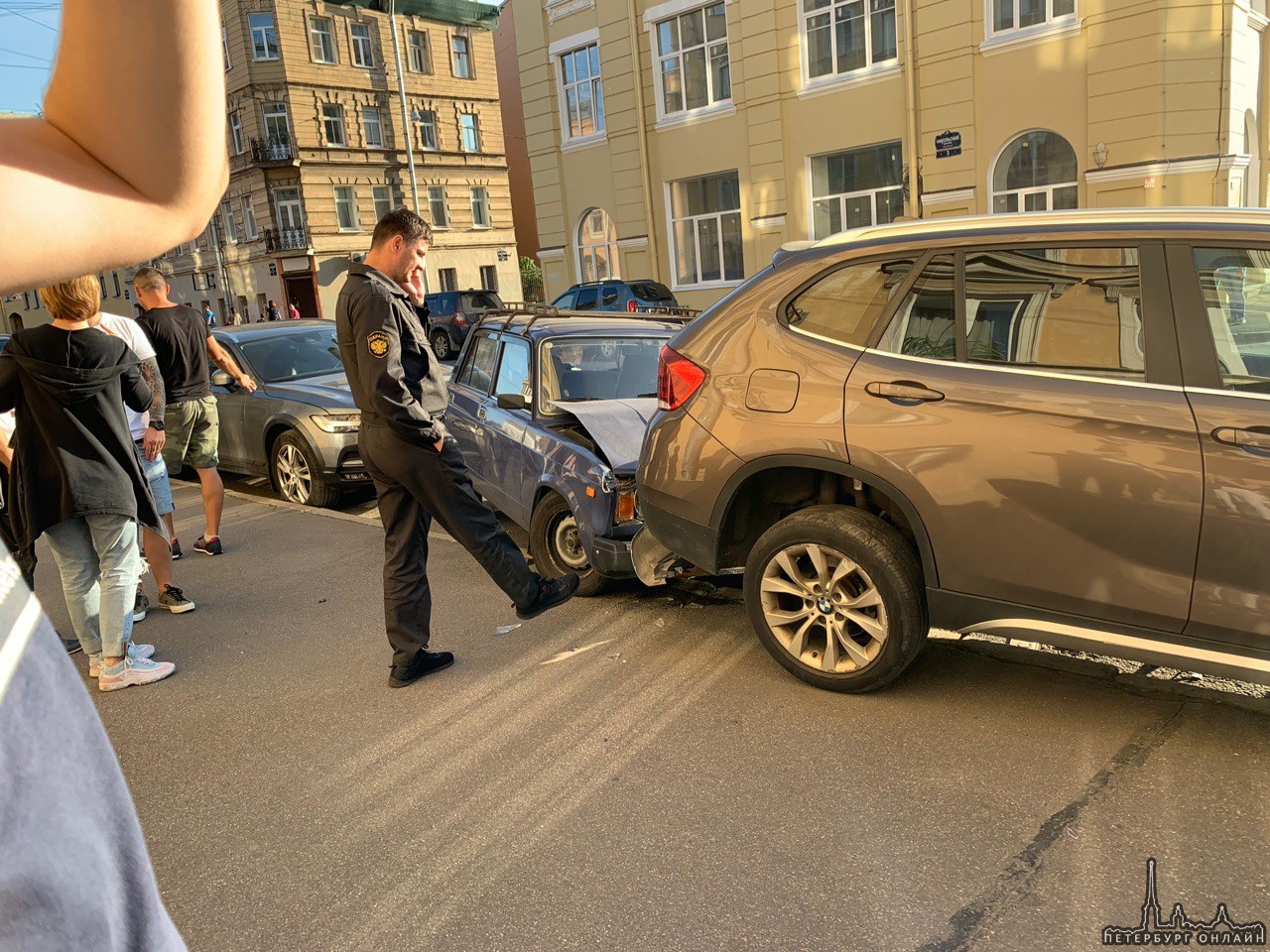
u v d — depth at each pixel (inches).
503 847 112.1
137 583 169.5
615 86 762.8
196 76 26.9
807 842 108.9
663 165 752.3
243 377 252.4
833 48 636.7
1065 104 536.1
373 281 146.6
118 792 33.1
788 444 139.9
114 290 1809.8
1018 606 126.7
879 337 136.9
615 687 153.3
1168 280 120.0
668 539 157.4
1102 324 122.6
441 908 101.7
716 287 735.7
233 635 188.2
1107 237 124.6
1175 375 117.3
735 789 120.8
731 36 685.3
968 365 129.3
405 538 157.0
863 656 141.0
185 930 100.9
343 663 170.4
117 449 159.9
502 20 1729.8
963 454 126.5
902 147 613.6
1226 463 111.3
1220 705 135.8
